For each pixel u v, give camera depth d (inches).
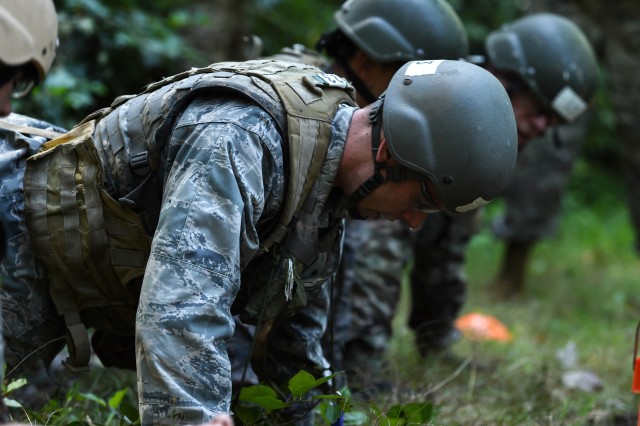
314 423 145.6
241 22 277.9
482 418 168.1
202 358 97.7
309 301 124.9
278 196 109.0
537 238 303.7
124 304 119.7
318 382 115.2
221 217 100.7
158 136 109.5
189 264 99.0
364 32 161.8
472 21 425.4
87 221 113.3
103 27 237.8
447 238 203.0
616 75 290.5
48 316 118.8
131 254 114.6
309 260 114.3
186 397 96.3
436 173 109.3
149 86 116.5
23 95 98.1
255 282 117.4
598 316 304.0
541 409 179.2
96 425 128.9
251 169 104.1
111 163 113.3
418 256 205.8
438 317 208.2
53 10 99.0
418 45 160.9
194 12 279.1
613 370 223.5
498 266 363.6
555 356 229.9
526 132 198.7
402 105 110.2
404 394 173.3
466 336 232.1
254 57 167.5
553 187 301.4
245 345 152.0
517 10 435.5
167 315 97.6
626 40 288.2
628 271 395.5
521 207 303.7
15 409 142.8
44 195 114.3
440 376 193.2
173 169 105.1
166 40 246.2
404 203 113.4
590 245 440.8
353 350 184.9
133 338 130.3
